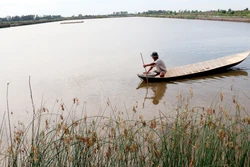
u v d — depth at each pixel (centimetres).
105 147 475
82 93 980
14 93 1021
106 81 1147
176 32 3491
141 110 766
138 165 396
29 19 13975
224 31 3275
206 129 428
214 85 995
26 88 1089
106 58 1753
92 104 848
